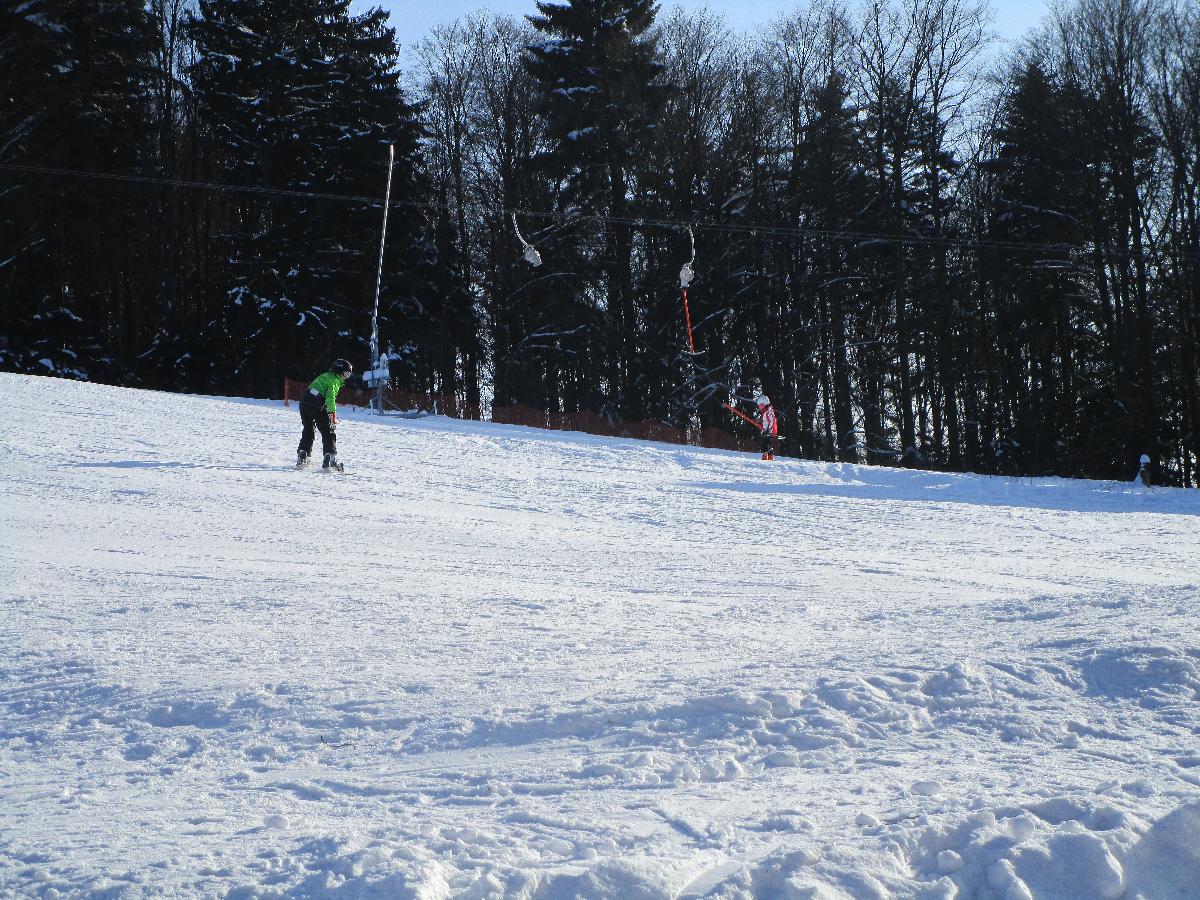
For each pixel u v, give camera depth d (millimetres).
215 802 3535
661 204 46406
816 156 43750
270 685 5020
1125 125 36250
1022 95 39938
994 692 4312
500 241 50969
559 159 45500
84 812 3473
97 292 49906
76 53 42812
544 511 16406
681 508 17359
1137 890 2521
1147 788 3100
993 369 46031
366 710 4574
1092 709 4141
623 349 48125
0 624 6734
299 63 46281
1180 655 4590
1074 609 6336
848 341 46625
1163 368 38875
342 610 7250
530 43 50938
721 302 46031
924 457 42438
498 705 4512
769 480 22469
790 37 44094
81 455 18344
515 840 2916
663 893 2475
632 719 4191
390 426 26922
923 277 45188
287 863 2781
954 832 2771
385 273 48594
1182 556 13305
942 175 45250
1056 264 40062
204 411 26438
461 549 11945
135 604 7473
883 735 3926
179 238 51531
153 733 4441
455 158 51406
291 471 18625
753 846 2805
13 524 11664
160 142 50812
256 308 44750
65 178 43812
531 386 49562
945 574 11227
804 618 7148
